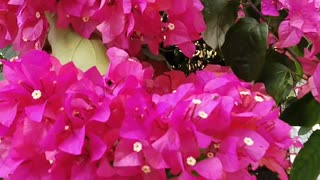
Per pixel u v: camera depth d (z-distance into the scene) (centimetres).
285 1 35
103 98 27
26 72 27
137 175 27
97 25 33
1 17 35
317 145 37
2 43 37
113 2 32
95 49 33
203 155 28
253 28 36
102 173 26
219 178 26
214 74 32
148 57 37
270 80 38
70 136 27
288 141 29
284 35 35
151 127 26
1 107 28
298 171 37
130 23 31
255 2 41
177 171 26
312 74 36
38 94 27
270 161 30
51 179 27
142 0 31
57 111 27
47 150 26
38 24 34
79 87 27
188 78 34
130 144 26
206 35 37
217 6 37
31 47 36
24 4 33
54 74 28
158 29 33
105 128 27
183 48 34
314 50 35
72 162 27
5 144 28
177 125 26
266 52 40
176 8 32
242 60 36
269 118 29
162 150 26
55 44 34
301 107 38
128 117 26
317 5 34
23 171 27
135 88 28
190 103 27
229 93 29
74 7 32
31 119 26
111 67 29
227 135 28
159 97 28
